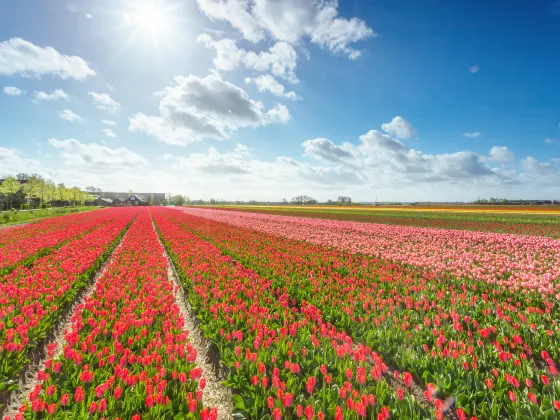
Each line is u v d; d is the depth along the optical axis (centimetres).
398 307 757
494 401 391
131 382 411
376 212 6266
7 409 447
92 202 16050
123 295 822
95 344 502
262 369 435
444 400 446
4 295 759
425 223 3603
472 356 513
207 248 1625
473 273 1026
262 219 4253
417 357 529
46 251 1543
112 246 1814
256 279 1042
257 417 389
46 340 659
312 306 740
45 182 8525
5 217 3738
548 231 2650
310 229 2781
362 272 1138
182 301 946
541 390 445
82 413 358
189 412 378
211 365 582
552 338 585
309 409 341
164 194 18725
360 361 485
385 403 406
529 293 830
